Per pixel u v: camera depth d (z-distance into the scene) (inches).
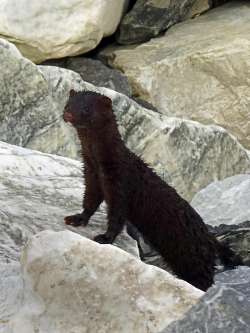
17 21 1534.2
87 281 563.5
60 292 562.9
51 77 1332.4
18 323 553.6
